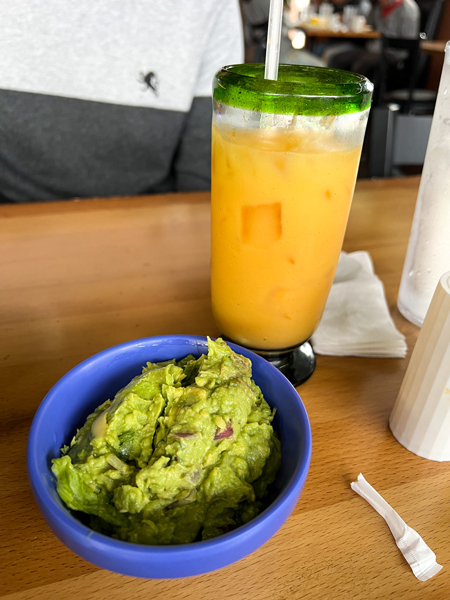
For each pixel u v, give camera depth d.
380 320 0.84
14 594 0.46
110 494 0.48
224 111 0.56
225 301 0.69
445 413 0.58
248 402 0.53
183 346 0.61
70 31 1.61
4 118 1.62
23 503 0.54
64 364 0.75
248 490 0.48
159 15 1.68
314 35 5.32
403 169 3.37
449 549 0.52
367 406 0.71
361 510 0.55
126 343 0.60
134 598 0.46
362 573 0.49
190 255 1.08
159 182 1.89
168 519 0.45
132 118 1.74
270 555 0.50
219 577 0.48
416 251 0.85
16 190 1.76
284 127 0.53
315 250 0.61
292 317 0.67
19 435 0.63
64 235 1.13
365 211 1.31
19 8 1.55
